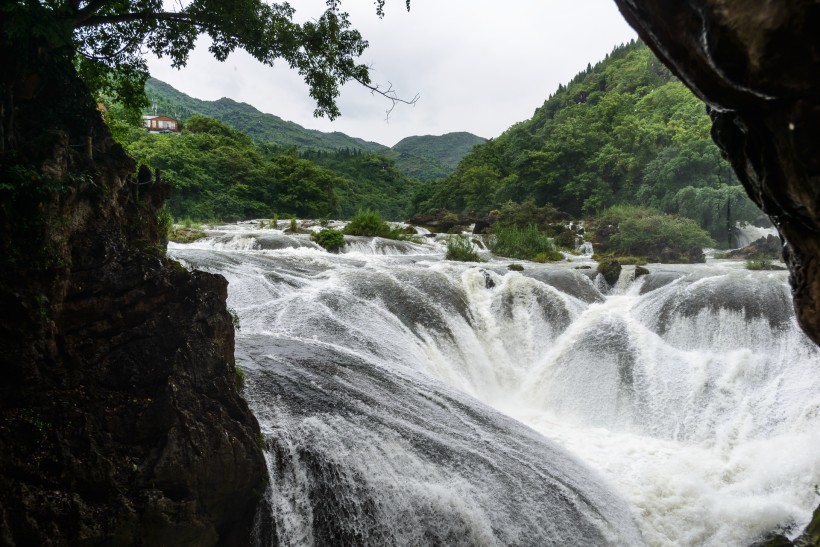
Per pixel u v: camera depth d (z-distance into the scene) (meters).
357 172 126.69
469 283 15.84
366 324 12.16
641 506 8.53
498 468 7.52
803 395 10.74
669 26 4.04
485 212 58.34
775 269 20.28
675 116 56.28
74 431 4.89
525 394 13.09
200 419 5.57
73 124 5.70
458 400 9.49
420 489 6.69
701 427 10.95
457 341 13.34
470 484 7.05
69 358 5.02
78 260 5.20
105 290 5.34
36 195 4.76
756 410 10.90
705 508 8.41
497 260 24.88
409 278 15.19
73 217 5.18
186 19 7.71
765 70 3.43
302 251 20.92
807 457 9.16
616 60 102.00
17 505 4.41
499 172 71.06
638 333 13.55
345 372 8.91
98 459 4.93
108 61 8.05
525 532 6.93
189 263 13.61
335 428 7.00
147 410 5.34
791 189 4.30
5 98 5.09
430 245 28.69
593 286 17.09
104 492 4.91
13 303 4.63
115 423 5.16
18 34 5.03
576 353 13.29
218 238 23.88
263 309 12.06
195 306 5.84
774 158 4.32
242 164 63.56
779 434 10.23
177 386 5.48
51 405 4.82
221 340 6.05
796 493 8.63
